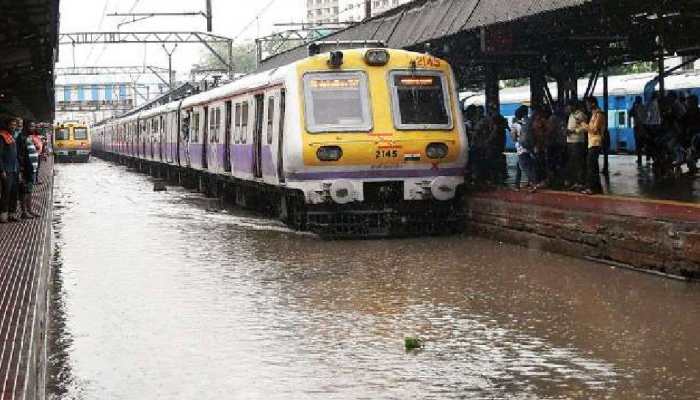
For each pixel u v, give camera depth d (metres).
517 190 17.75
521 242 14.87
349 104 16.27
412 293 10.88
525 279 11.62
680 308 9.54
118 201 26.80
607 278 11.48
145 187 34.47
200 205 24.86
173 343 8.52
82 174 46.78
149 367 7.67
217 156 24.84
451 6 19.36
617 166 25.77
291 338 8.64
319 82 16.33
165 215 21.69
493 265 12.86
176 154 33.41
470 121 23.50
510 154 42.06
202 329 9.10
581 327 8.83
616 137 37.56
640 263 11.91
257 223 19.36
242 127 21.28
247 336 8.76
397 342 8.41
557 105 20.73
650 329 8.65
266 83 18.47
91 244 16.19
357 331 8.91
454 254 14.12
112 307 10.34
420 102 16.56
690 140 20.78
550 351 7.95
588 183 16.34
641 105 21.47
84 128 67.25
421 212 16.81
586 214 13.01
